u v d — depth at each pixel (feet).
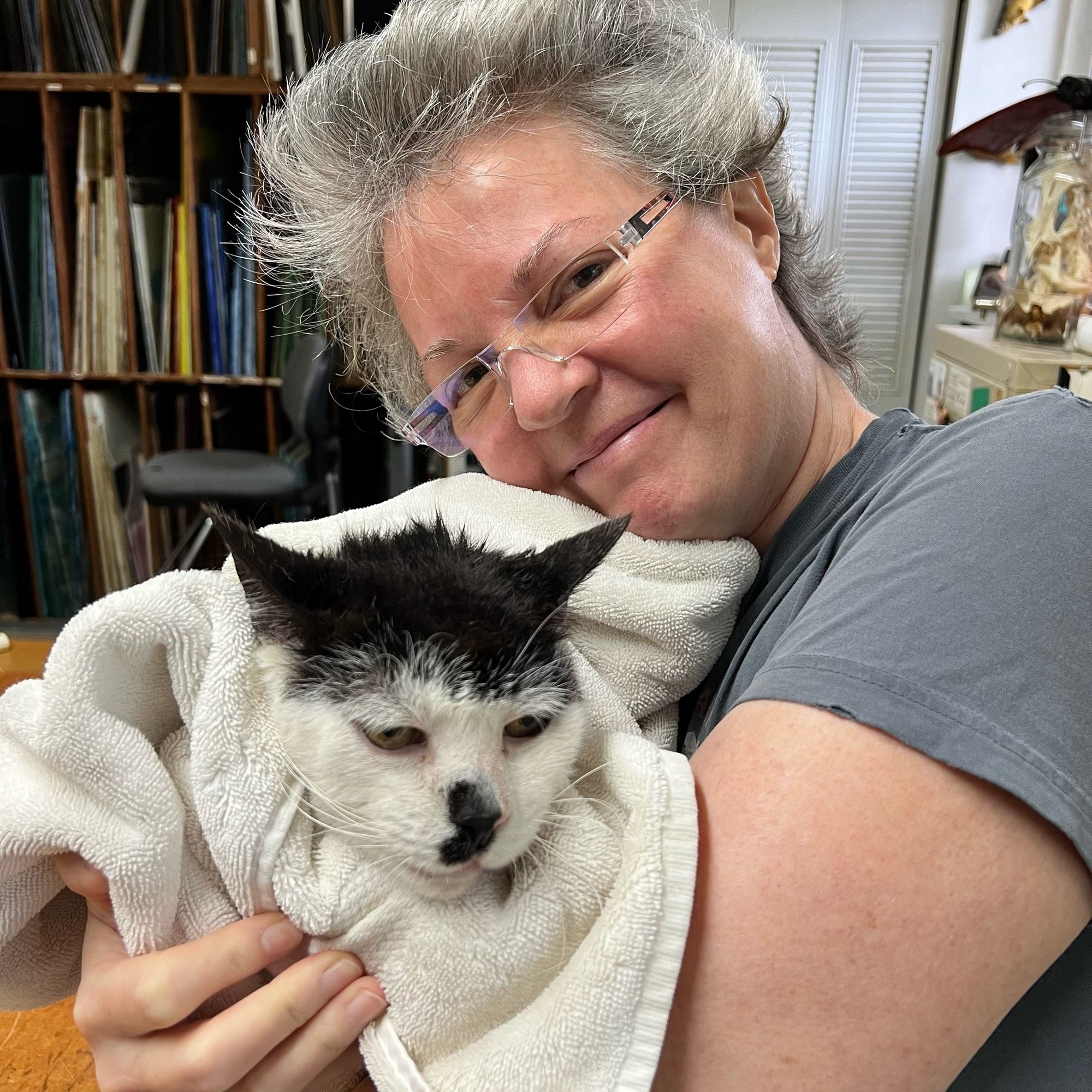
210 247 9.04
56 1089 3.38
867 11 9.05
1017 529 2.02
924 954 1.70
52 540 9.96
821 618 2.10
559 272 2.68
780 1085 1.71
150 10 8.33
